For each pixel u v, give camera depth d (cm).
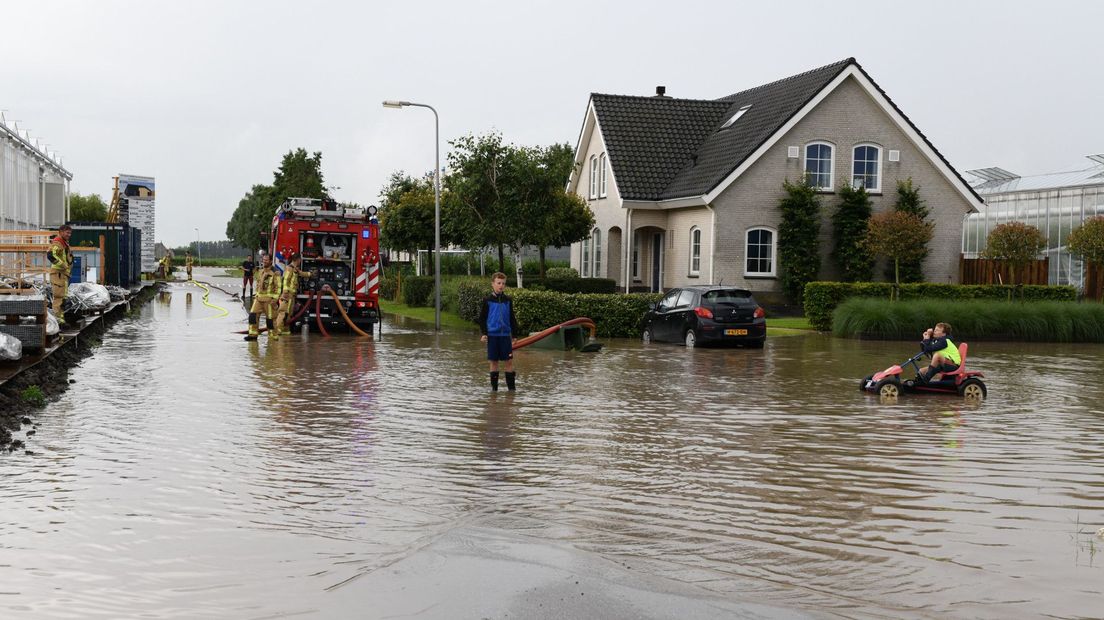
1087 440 996
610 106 3566
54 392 1217
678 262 3294
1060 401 1306
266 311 2242
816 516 675
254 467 805
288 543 590
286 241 2330
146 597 493
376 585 501
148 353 1783
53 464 802
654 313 2277
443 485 750
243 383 1364
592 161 3747
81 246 3641
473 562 533
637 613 460
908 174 3209
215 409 1118
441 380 1444
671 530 633
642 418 1105
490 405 1192
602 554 577
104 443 898
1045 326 2506
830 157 3155
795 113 3044
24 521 630
